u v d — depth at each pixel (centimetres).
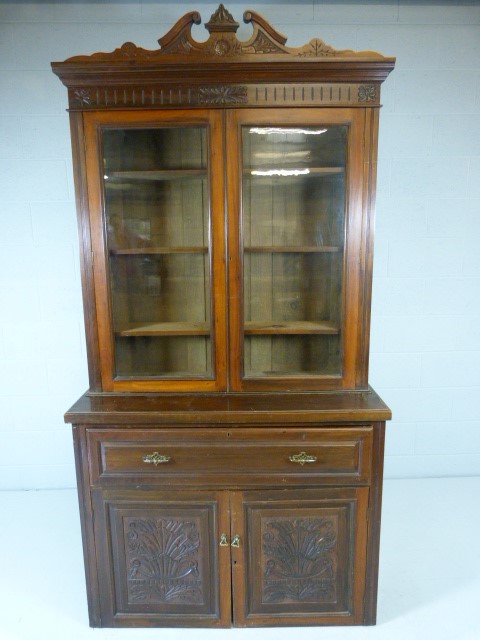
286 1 181
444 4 183
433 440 218
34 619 143
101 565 135
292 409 127
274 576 135
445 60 187
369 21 184
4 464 215
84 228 133
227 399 136
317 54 121
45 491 217
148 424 128
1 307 202
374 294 204
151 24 183
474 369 212
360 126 127
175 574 135
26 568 166
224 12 120
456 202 197
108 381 141
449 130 192
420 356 210
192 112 127
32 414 212
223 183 130
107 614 139
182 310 146
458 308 206
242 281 135
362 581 136
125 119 127
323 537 133
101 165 130
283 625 139
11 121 188
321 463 129
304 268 141
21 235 196
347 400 134
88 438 129
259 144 133
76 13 181
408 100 190
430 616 143
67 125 189
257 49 122
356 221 131
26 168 191
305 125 127
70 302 203
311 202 138
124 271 142
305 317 144
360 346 138
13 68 184
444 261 202
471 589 154
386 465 221
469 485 215
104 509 132
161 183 138
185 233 141
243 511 131
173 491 131
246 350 142
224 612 138
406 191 196
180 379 140
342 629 138
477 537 180
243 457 129
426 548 174
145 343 143
